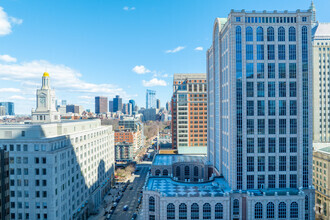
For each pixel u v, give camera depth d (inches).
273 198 3243.1
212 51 4776.1
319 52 6427.2
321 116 6432.1
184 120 7362.2
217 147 4613.7
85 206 4301.2
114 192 5669.3
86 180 4399.6
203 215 3262.8
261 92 3459.6
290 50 3467.0
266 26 3454.7
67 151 3671.3
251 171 3464.6
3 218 2411.4
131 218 4259.4
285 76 3467.0
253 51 3449.8
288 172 3474.4
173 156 6072.8
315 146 4975.4
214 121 4746.6
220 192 3417.8
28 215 3262.8
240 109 3447.3
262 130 3459.6
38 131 3356.3
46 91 4589.1
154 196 3427.7
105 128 5580.7
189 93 7352.4
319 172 4254.4
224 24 3919.8
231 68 3447.3
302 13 3427.7
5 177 2448.3
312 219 3390.7
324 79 6427.2
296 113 3474.4
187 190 3535.9
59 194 3403.1
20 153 3280.0
